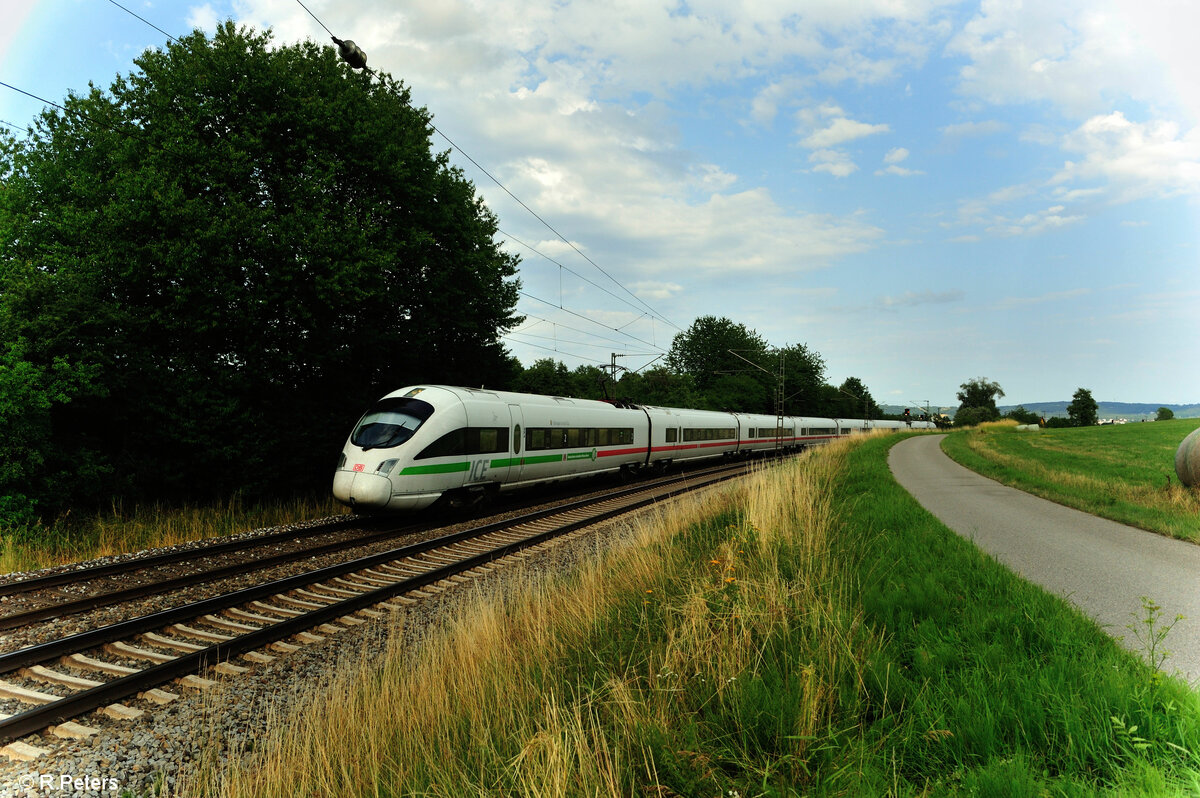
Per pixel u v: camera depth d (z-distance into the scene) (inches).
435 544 452.1
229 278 577.6
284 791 146.0
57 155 605.6
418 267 769.6
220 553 427.2
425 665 207.8
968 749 129.0
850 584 236.2
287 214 600.4
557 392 2363.4
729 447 1355.8
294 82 623.2
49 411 503.5
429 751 154.9
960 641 181.9
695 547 364.5
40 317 497.0
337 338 668.1
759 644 188.1
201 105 595.8
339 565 372.2
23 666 230.2
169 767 173.9
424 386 593.6
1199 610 226.7
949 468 987.9
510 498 757.3
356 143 655.1
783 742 134.6
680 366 3267.7
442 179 820.0
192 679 227.3
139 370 562.9
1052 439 2021.4
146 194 546.3
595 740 132.0
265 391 644.7
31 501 466.0
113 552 425.1
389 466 518.9
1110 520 448.8
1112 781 113.7
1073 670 154.3
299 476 665.0
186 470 587.8
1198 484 553.6
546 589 293.0
